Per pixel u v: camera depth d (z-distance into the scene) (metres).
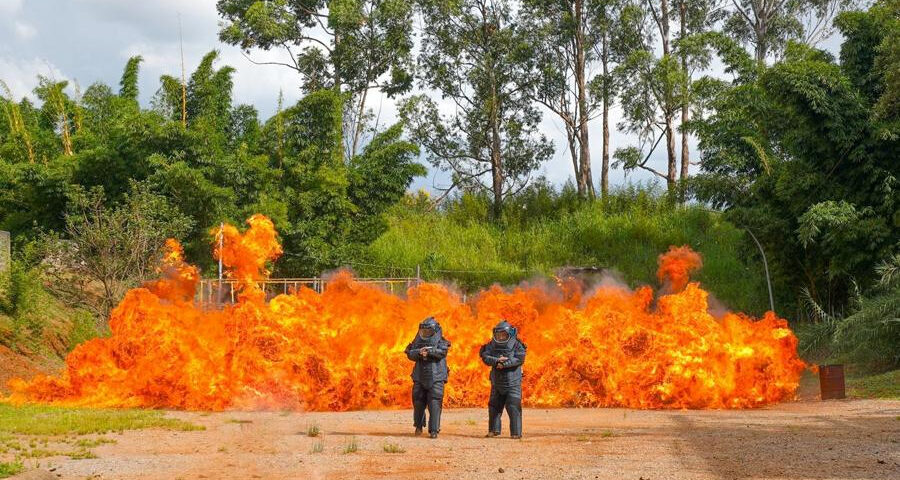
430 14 48.38
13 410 14.52
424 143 50.28
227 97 36.06
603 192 49.22
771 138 34.47
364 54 47.50
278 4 46.28
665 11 50.72
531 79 49.72
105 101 40.94
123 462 9.17
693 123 36.28
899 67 24.59
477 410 16.05
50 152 34.75
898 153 25.19
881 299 20.33
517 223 46.69
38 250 25.53
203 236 30.45
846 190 26.08
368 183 37.56
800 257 28.56
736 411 15.36
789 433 11.12
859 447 9.52
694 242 42.19
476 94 50.34
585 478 8.02
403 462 9.18
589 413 15.15
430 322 11.77
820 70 25.94
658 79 46.19
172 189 30.33
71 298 25.91
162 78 34.81
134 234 25.12
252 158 33.56
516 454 9.70
